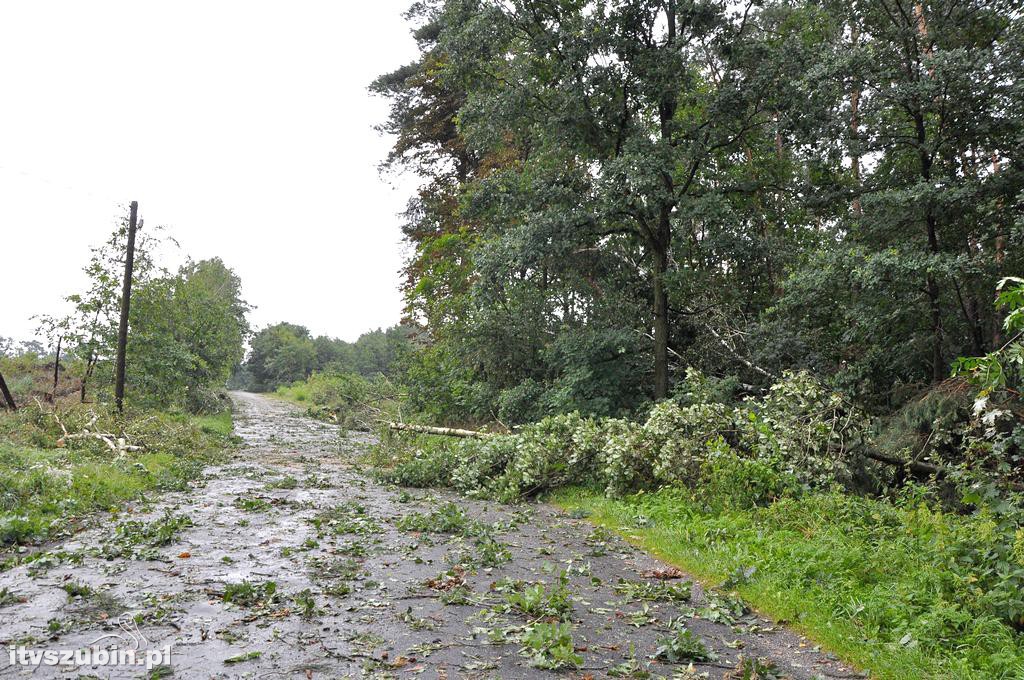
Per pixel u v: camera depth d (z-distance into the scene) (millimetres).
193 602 5883
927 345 15297
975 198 14102
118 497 10930
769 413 11617
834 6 16719
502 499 12602
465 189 27844
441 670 4574
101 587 6250
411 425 21250
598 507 11148
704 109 18625
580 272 20750
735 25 18484
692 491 10695
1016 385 10492
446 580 6777
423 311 28516
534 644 4957
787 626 5746
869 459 12094
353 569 7137
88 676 4293
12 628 5137
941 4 14797
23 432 16391
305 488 13438
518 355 22219
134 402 26078
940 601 5441
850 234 16406
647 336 19609
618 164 16953
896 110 15523
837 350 17750
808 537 7973
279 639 5066
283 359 95438
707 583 6961
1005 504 6418
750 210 20969
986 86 13477
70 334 25375
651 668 4742
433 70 27984
